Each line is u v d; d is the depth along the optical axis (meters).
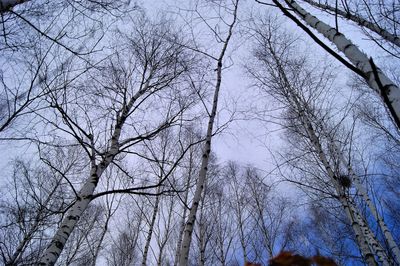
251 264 1.16
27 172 7.17
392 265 4.96
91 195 3.93
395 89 1.49
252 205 10.81
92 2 4.14
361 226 4.85
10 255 7.29
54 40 3.52
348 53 1.89
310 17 2.40
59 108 3.92
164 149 7.90
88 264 9.34
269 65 7.05
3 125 3.80
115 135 4.63
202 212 9.48
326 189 6.45
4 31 3.74
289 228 10.96
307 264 0.95
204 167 4.38
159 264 7.76
